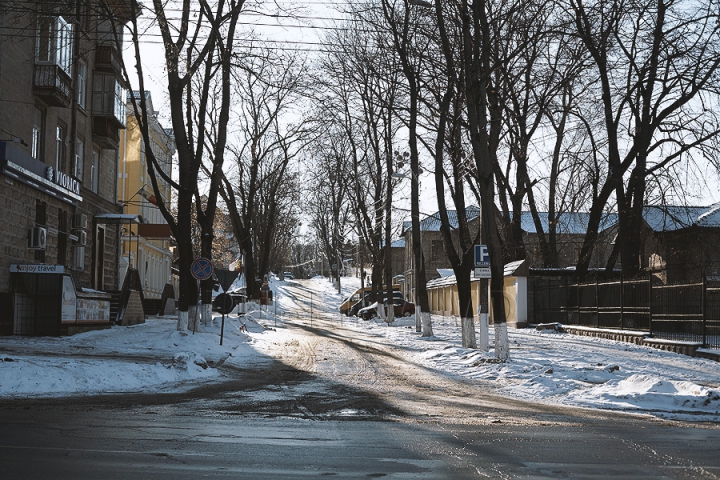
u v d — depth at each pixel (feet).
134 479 20.21
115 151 125.08
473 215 122.11
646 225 136.56
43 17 88.28
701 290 78.33
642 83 102.99
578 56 98.48
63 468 21.47
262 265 184.85
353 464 23.09
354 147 141.49
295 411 38.22
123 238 154.81
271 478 20.74
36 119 90.68
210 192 91.20
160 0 79.82
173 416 34.65
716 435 31.40
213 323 111.65
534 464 23.54
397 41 88.69
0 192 78.23
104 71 112.57
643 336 86.84
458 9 73.92
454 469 22.47
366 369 65.51
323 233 280.51
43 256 91.35
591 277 131.23
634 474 22.12
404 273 306.35
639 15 95.76
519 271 128.77
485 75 68.80
